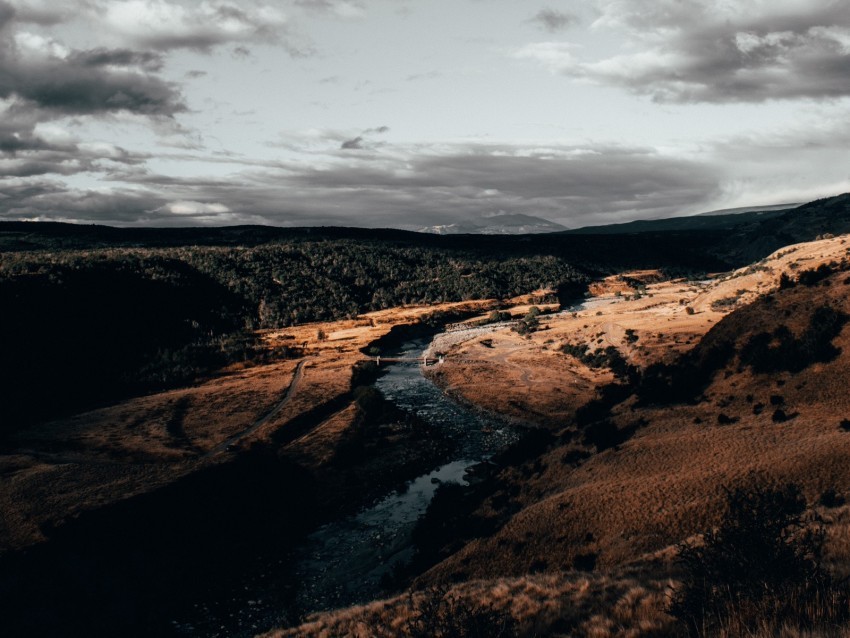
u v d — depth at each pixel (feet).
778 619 28.89
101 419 321.93
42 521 166.50
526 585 72.95
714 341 237.25
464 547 144.97
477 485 203.72
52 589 140.26
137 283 593.42
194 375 442.91
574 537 125.90
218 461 227.20
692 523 111.24
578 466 174.60
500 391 342.64
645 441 172.86
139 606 142.92
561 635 46.42
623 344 389.60
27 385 365.61
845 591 30.30
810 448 126.21
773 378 188.24
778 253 578.25
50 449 263.49
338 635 71.67
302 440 271.08
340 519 192.75
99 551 157.79
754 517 37.14
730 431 159.22
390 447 256.93
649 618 41.96
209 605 144.56
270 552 172.35
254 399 350.84
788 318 214.07
